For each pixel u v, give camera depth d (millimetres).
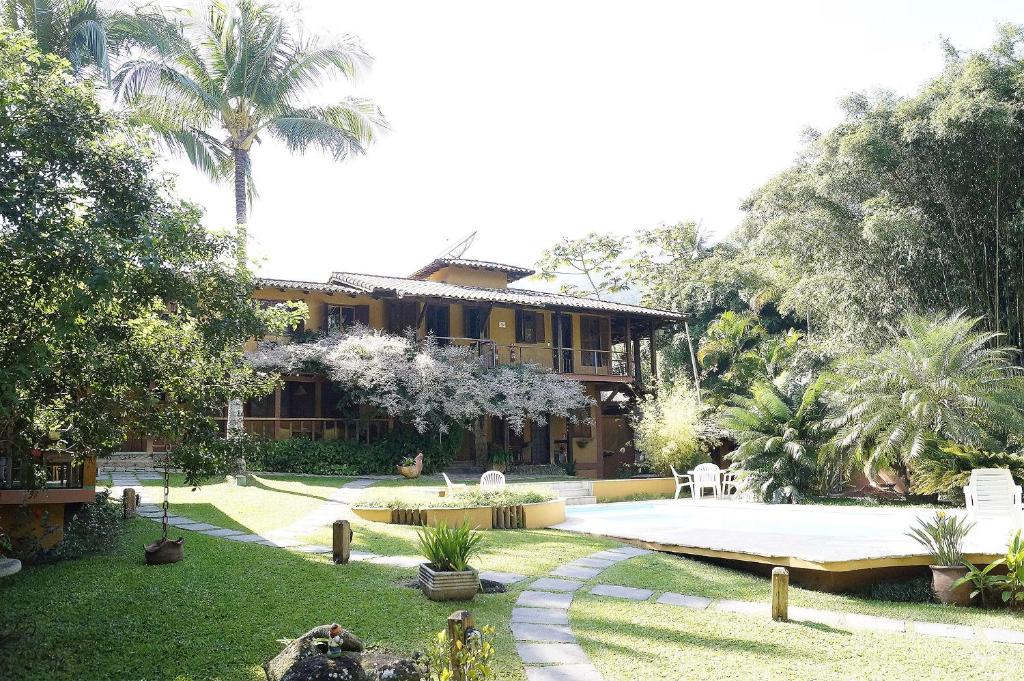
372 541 10836
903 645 6594
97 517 10023
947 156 17203
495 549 10898
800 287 21391
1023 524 12055
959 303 18250
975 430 15828
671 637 6715
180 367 6566
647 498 20625
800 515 15305
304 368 20312
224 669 5570
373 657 5238
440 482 19250
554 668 5789
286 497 14961
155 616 6664
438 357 21578
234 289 6168
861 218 19250
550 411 22844
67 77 5645
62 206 5027
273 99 18594
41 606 6898
